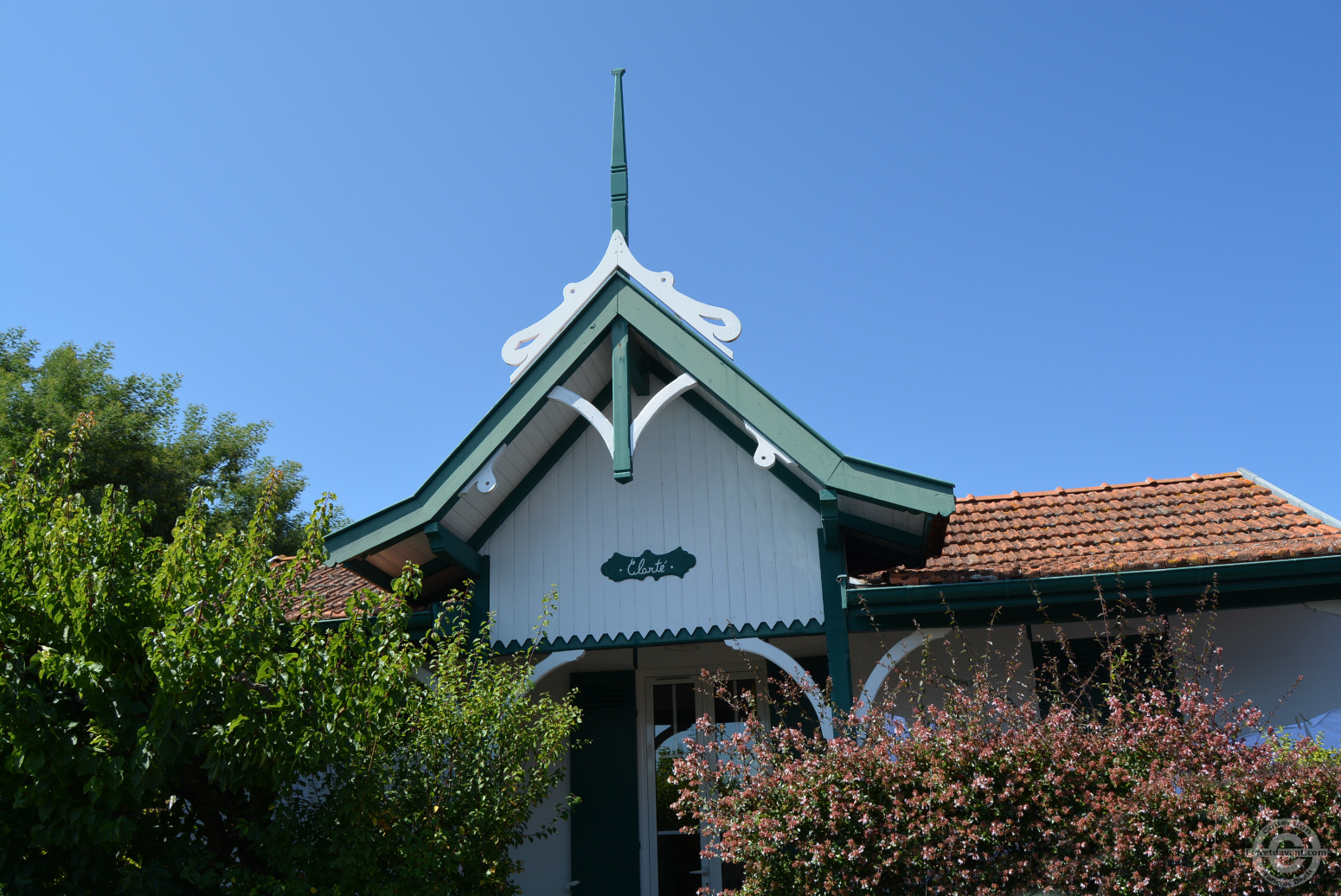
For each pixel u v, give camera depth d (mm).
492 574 8727
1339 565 7051
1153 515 9383
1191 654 7770
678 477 8625
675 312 8352
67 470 6145
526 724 7164
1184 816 5035
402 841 6039
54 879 5359
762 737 6430
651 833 9469
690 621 8211
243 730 5520
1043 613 7574
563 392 8188
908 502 7277
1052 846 5281
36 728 5062
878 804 5516
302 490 28531
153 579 5648
